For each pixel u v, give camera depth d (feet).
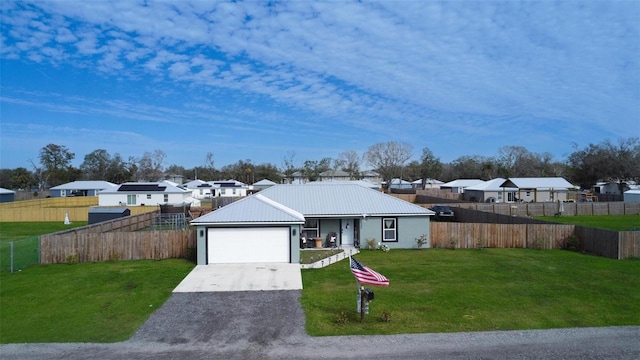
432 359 32.35
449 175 368.07
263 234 70.03
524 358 32.45
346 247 84.38
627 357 32.53
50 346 35.60
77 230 80.89
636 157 219.82
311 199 88.48
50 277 60.70
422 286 54.70
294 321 41.55
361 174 360.48
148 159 349.82
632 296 49.60
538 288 53.36
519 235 85.25
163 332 38.83
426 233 84.79
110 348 35.17
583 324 40.11
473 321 41.11
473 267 66.23
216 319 42.34
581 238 81.10
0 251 78.84
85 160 327.26
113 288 54.44
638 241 73.00
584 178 238.48
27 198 241.76
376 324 40.42
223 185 269.44
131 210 148.77
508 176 318.24
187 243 76.07
